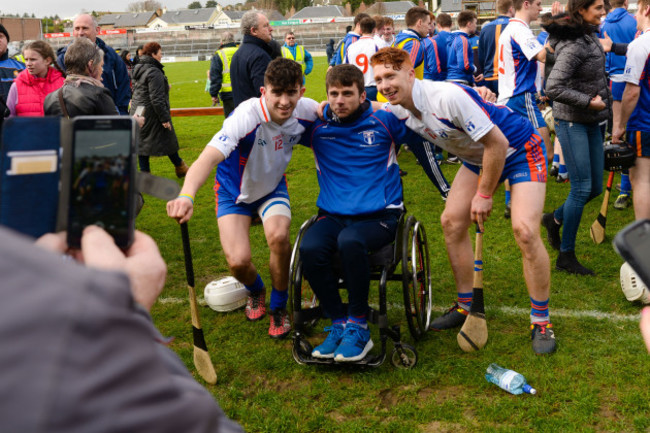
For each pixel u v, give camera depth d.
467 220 3.70
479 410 2.98
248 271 3.81
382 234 3.41
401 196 3.62
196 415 0.60
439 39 8.12
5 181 0.81
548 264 3.46
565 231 4.56
